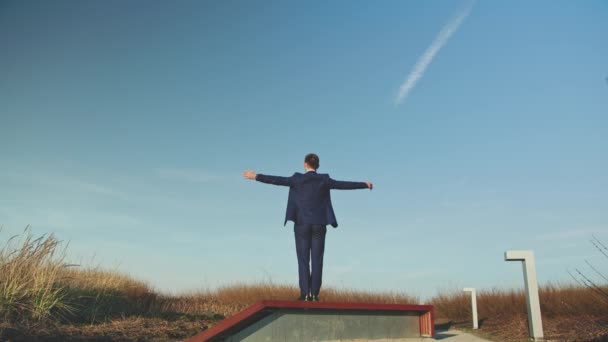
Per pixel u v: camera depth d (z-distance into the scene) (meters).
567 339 6.83
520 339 7.33
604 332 6.90
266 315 5.62
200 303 11.31
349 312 6.19
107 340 6.82
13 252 7.82
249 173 5.70
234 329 5.61
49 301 7.45
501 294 10.43
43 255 8.02
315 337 5.85
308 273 5.71
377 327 6.45
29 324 6.90
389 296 12.45
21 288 7.37
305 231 5.64
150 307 9.73
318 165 5.96
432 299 12.17
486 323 9.24
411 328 6.80
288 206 5.75
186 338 7.33
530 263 7.11
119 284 9.80
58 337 6.61
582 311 8.32
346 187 5.87
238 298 12.23
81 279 9.09
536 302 7.00
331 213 5.77
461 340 7.65
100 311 8.40
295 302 5.59
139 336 7.19
